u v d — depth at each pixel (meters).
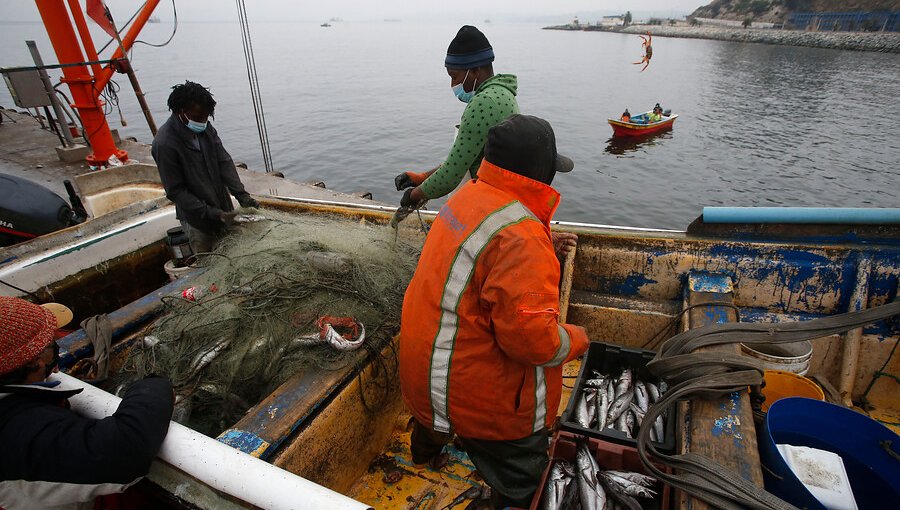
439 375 1.77
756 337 2.40
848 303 2.95
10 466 1.31
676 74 49.94
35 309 1.44
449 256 1.67
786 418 2.23
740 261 3.11
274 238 3.29
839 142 24.75
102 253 3.67
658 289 3.32
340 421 2.22
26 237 4.50
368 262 2.95
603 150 23.45
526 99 36.22
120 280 3.82
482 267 1.60
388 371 2.57
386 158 21.83
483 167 1.68
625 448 2.35
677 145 24.22
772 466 1.96
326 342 2.34
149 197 5.47
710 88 40.91
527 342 1.53
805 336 2.36
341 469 2.28
